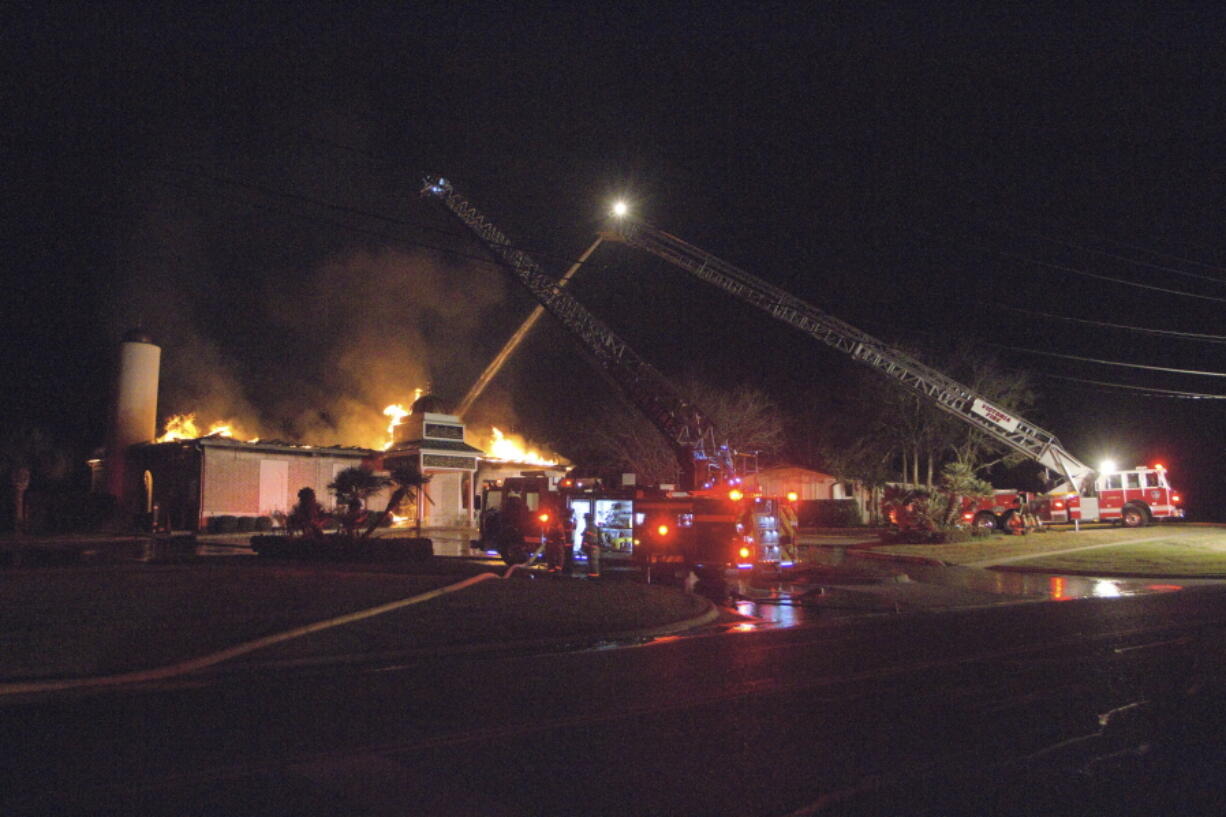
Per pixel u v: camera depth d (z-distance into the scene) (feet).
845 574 71.36
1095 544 93.40
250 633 36.45
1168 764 19.67
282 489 122.62
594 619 43.29
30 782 17.95
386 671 31.42
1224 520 153.89
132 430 130.00
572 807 16.53
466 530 130.72
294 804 16.57
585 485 68.59
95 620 38.91
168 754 20.11
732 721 23.59
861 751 20.65
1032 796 17.42
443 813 16.16
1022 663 33.04
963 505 106.22
